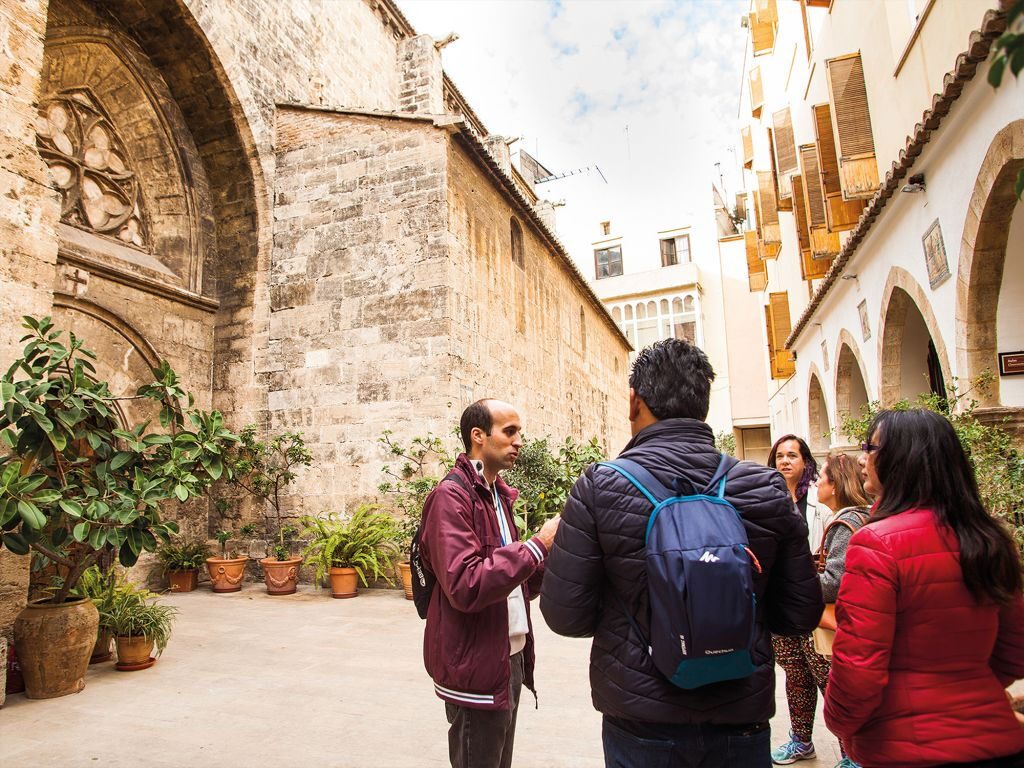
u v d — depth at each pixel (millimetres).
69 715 4613
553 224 24641
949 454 1963
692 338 35000
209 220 11703
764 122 20547
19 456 5098
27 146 6090
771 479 1926
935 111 5711
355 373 10648
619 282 36688
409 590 9125
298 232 11398
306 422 10836
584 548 1884
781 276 20641
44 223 6172
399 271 10641
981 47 4711
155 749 4008
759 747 1797
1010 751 1774
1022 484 4816
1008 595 1831
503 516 2848
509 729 2699
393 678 5426
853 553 1944
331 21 14500
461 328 10734
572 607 1885
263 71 11852
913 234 7480
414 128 10922
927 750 1781
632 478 1851
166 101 10914
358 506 10344
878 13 8547
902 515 1955
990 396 5816
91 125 9875
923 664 1854
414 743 4062
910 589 1852
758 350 34344
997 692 1845
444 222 10477
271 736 4199
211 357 11492
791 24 15586
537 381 15062
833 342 12984
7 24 6000
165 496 5672
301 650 6344
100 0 9703
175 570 10047
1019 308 5824
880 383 9219
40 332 5293
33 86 6207
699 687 1729
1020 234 5578
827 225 10008
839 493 3359
